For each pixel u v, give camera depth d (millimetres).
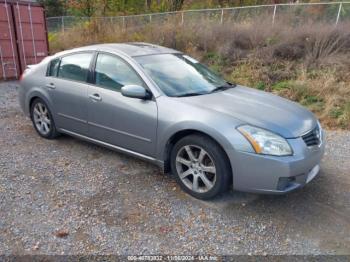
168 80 3859
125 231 2896
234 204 3354
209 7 19516
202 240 2801
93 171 4039
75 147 4816
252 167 3025
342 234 2912
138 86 3631
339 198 3502
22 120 6180
